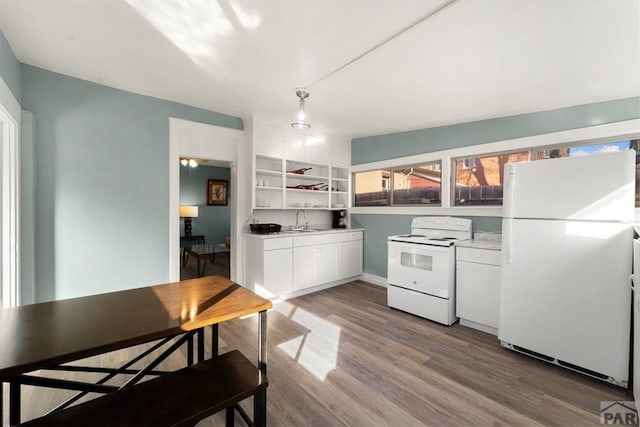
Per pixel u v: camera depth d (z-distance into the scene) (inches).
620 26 64.4
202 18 66.0
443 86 100.0
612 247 76.1
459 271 117.1
